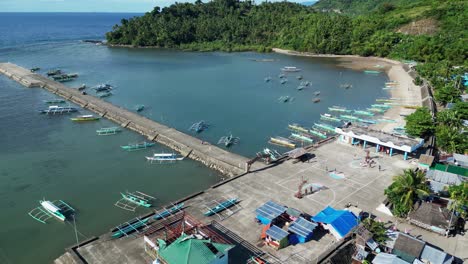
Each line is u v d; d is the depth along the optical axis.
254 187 78.69
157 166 96.12
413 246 54.41
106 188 84.56
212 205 71.75
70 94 156.38
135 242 61.12
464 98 130.38
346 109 143.88
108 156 101.50
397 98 156.50
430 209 63.69
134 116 129.62
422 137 101.94
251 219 67.06
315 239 61.31
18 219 72.88
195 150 101.69
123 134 117.62
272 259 56.41
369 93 168.75
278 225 64.25
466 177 76.38
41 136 114.44
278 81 193.00
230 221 66.44
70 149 105.38
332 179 81.94
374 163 89.75
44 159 98.69
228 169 91.38
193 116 135.88
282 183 80.31
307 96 164.75
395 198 66.38
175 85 182.25
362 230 58.28
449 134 93.50
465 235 61.53
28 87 172.62
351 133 100.94
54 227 70.44
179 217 67.88
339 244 57.44
